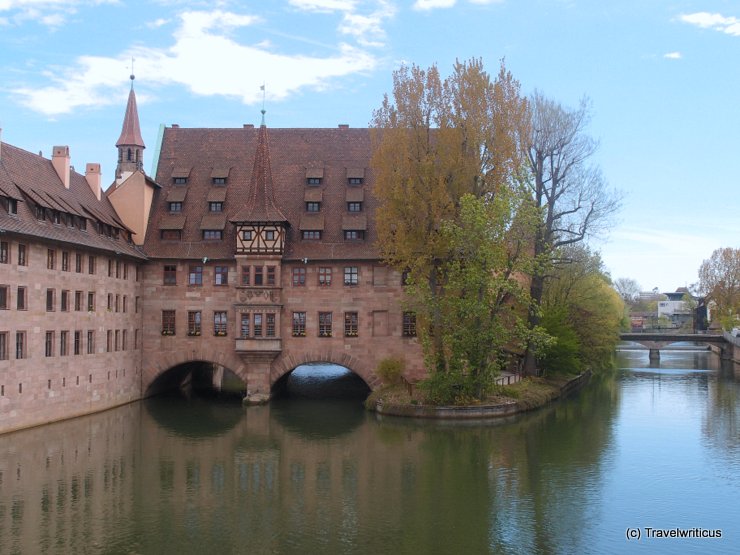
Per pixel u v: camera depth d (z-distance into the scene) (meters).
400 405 43.56
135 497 26.50
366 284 49.78
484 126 45.47
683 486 27.97
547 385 52.97
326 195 53.41
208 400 51.56
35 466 30.67
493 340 42.56
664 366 87.06
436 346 43.28
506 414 43.75
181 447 34.84
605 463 31.59
